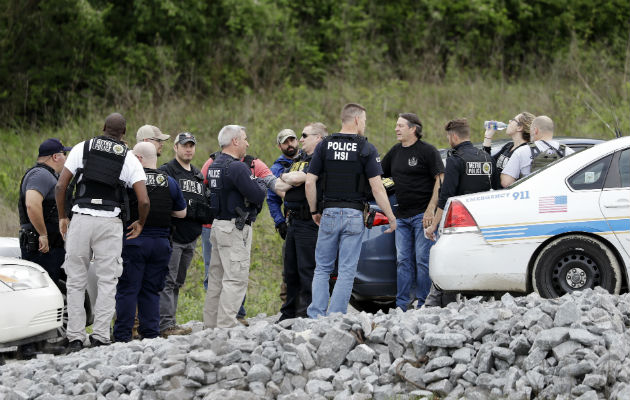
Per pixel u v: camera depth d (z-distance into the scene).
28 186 28.14
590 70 76.12
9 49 71.88
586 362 18.14
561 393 18.19
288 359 20.62
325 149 25.97
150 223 27.81
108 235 26.44
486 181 29.16
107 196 26.45
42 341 28.22
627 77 72.56
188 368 21.02
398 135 30.02
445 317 21.86
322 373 20.30
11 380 22.25
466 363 19.70
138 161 26.89
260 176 29.34
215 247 28.67
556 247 26.75
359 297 30.44
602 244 26.45
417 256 30.08
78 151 26.45
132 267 27.83
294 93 71.31
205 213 30.80
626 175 26.77
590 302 21.11
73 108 70.31
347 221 25.84
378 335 20.98
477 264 27.12
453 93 70.25
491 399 18.72
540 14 85.62
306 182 26.23
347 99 68.94
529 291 27.06
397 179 30.09
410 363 20.27
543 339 19.03
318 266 26.36
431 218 29.44
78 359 23.08
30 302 26.02
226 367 20.80
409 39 83.06
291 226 28.48
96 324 26.44
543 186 27.16
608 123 62.53
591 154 27.20
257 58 76.19
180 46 76.19
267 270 43.62
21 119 72.25
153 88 72.62
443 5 84.31
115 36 75.88
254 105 68.88
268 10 78.56
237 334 22.27
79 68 73.38
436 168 29.61
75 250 26.44
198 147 60.41
